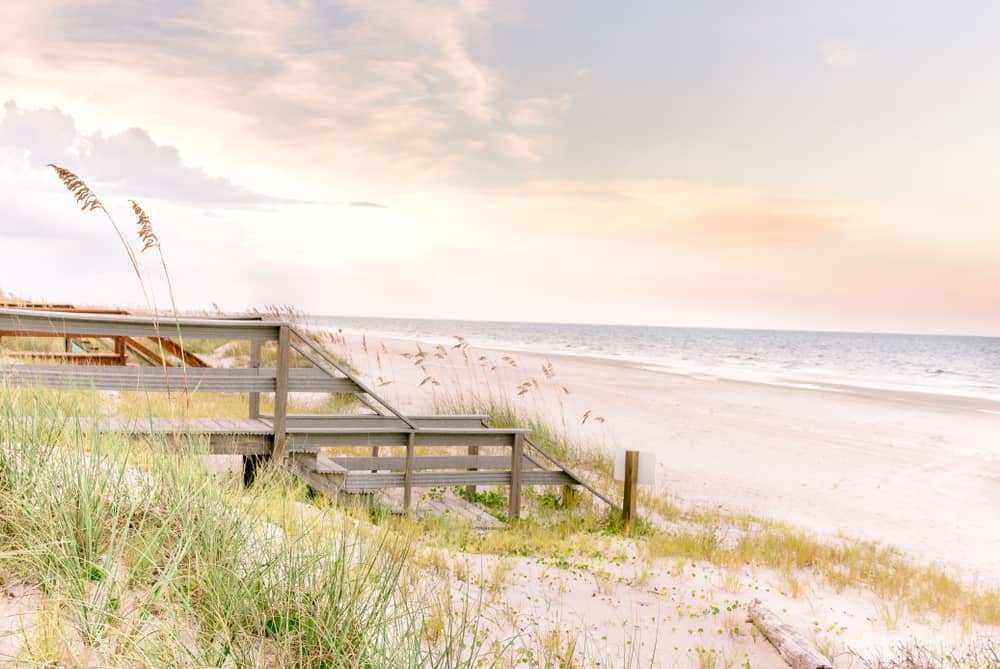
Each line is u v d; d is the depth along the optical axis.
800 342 128.38
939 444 20.67
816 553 9.65
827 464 16.91
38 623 2.77
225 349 20.84
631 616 6.44
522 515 10.58
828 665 5.64
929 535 11.66
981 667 6.20
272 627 3.43
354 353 34.88
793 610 7.39
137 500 3.95
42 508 3.52
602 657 5.36
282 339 7.75
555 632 5.32
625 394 28.42
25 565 3.21
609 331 198.00
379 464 9.71
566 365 45.94
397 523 8.01
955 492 14.73
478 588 6.12
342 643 3.31
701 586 7.75
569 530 9.89
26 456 3.82
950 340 174.38
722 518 11.48
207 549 3.62
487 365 38.38
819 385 40.12
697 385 34.94
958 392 39.69
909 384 45.09
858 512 12.84
